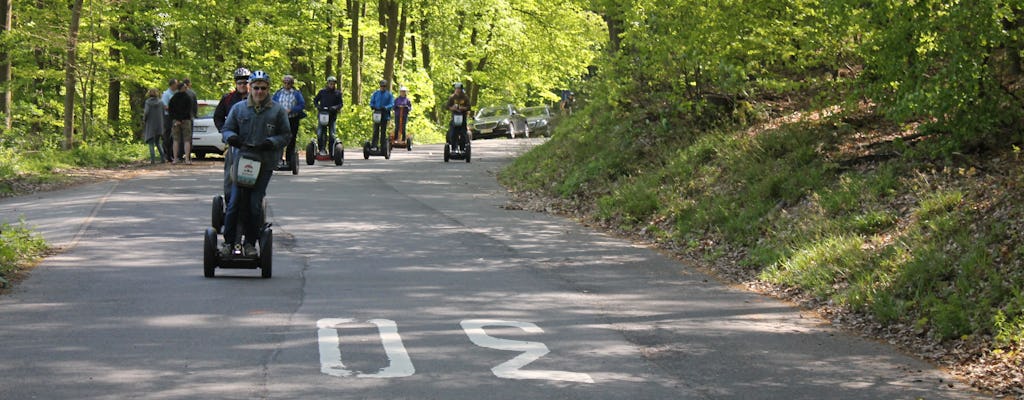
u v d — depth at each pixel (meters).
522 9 67.69
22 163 26.62
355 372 8.67
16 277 12.64
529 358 9.36
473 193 24.33
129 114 46.41
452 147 34.00
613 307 11.96
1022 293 10.56
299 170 28.81
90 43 36.84
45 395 7.71
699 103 21.92
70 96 35.41
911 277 11.94
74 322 10.28
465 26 68.75
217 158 34.72
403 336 10.08
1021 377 9.05
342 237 16.95
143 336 9.76
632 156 22.56
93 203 20.42
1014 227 12.14
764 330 10.94
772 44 19.94
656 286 13.44
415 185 25.70
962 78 14.33
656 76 23.25
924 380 9.09
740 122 21.38
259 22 45.94
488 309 11.58
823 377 9.07
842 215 14.98
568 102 30.50
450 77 68.81
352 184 25.33
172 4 43.25
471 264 14.77
